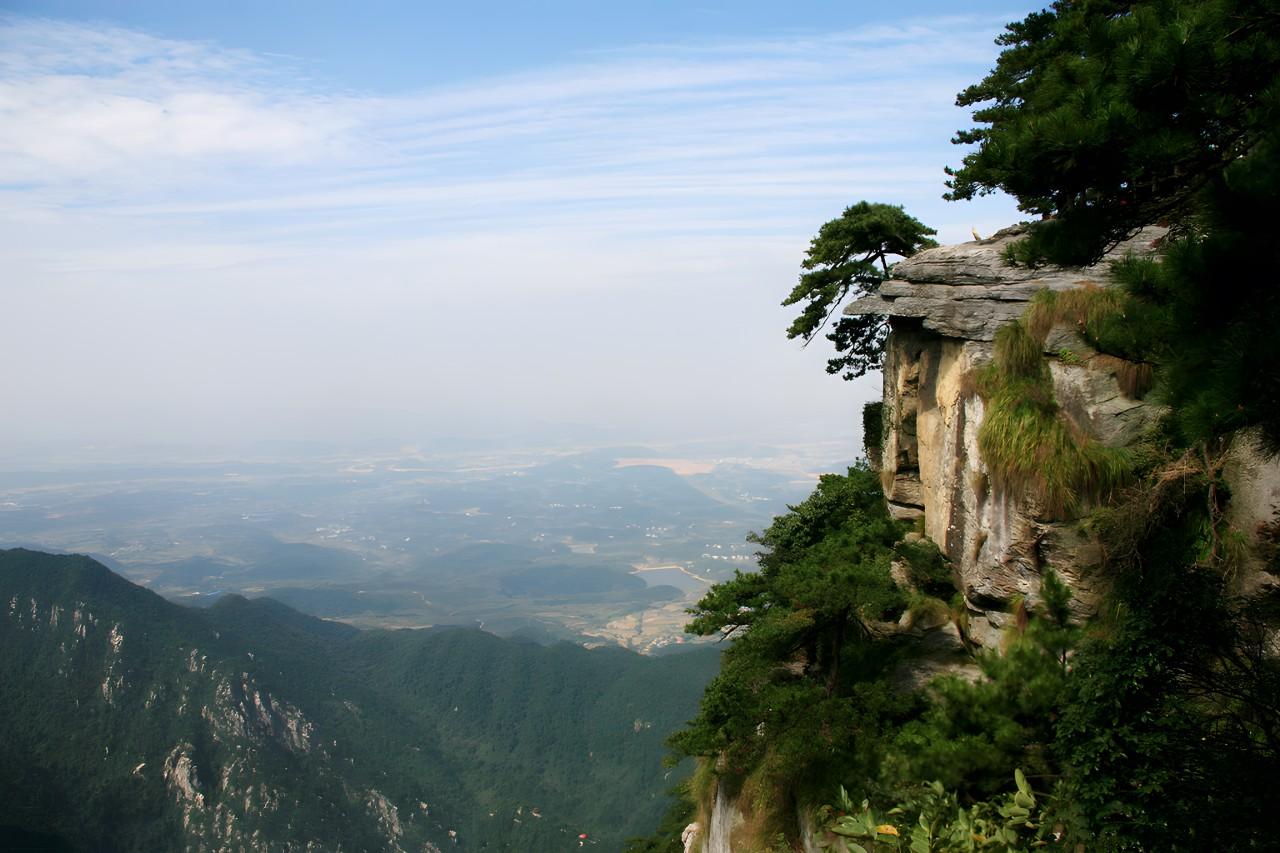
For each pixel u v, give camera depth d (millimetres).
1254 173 8148
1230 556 11781
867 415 24281
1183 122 9031
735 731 17109
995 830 9117
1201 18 8633
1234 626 9477
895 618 18062
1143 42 8961
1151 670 9445
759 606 18781
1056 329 15406
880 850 10039
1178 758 8977
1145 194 10055
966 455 16594
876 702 15156
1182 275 8461
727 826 18703
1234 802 8203
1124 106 8977
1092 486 13820
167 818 104688
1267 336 7117
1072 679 10914
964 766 10859
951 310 17391
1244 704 9203
